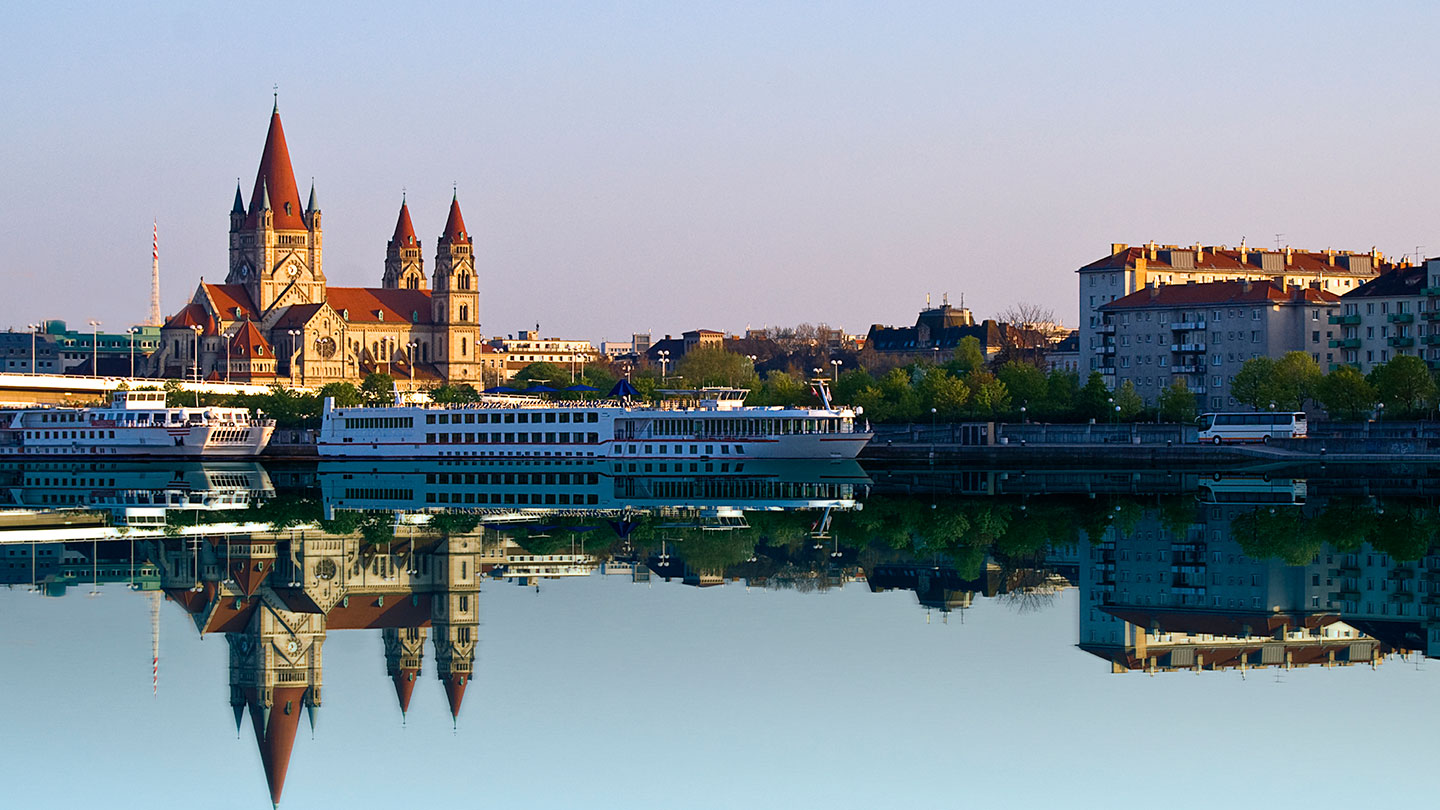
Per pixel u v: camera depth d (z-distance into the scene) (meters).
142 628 90.44
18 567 113.19
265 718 71.44
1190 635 87.69
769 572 108.62
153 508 159.62
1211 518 141.12
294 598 100.06
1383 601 98.25
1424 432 199.25
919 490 178.12
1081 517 143.50
